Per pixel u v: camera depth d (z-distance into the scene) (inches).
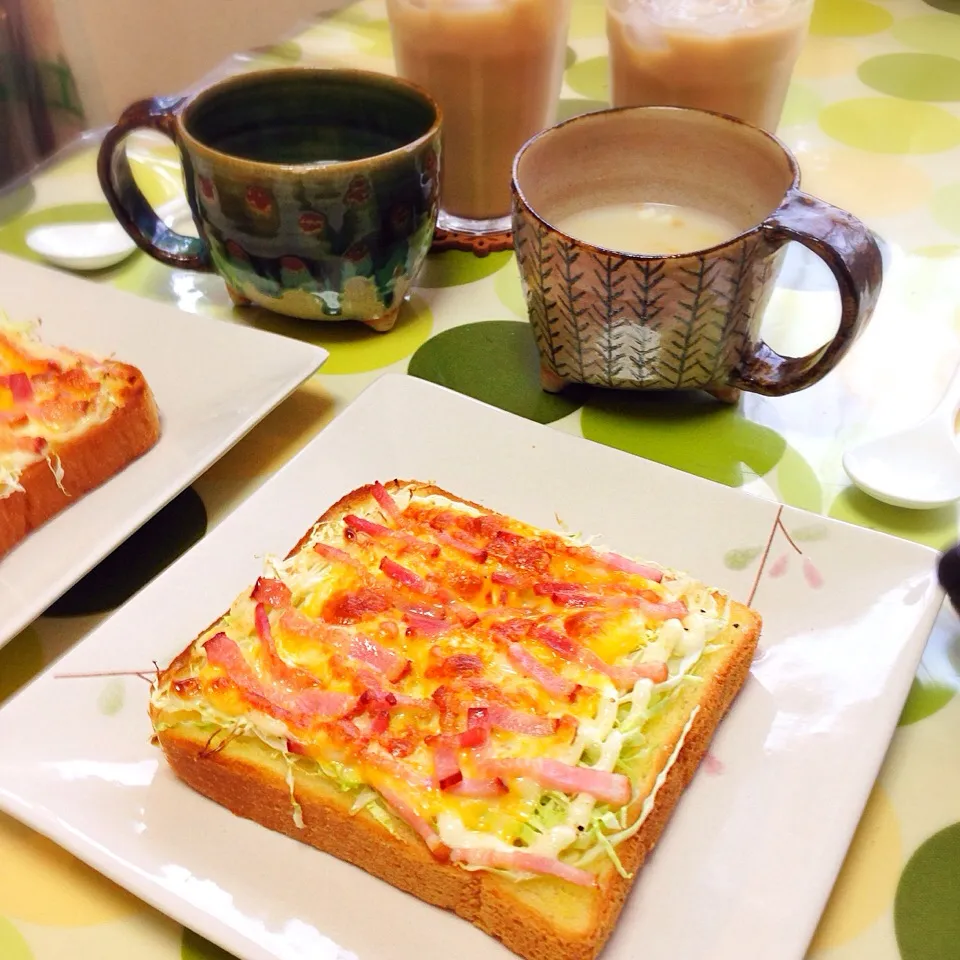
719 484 14.1
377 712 11.0
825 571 13.0
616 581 12.3
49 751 11.7
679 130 16.3
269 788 11.0
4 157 26.2
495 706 10.9
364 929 10.5
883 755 11.3
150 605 13.0
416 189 16.5
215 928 10.3
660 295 14.1
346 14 27.3
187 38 29.5
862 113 23.1
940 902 10.5
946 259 18.9
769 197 15.8
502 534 12.8
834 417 16.0
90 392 14.8
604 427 16.0
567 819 10.3
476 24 17.5
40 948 10.6
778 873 10.5
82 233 20.1
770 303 18.2
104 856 10.9
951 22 26.5
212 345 16.8
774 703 11.9
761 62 18.5
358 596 12.1
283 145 18.6
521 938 10.2
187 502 15.1
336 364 17.4
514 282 19.2
